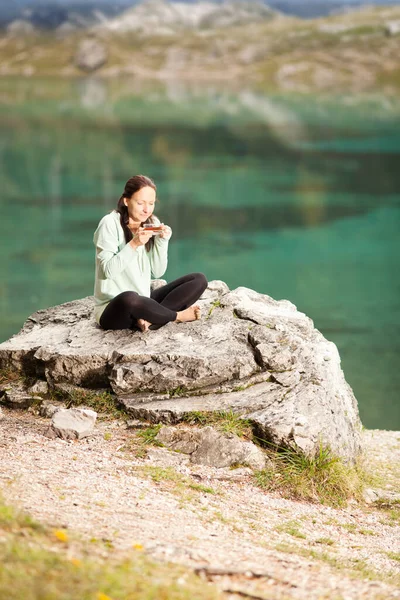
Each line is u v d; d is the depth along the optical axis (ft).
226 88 402.93
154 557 13.88
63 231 134.51
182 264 118.21
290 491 21.26
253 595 12.71
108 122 271.49
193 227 139.03
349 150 215.10
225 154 211.82
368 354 79.82
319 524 19.77
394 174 183.62
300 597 13.24
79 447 21.26
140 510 17.37
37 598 10.67
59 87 408.46
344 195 164.35
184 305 25.90
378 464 28.04
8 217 144.05
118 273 23.68
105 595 11.16
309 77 423.23
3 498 15.03
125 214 23.98
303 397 23.29
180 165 197.06
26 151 216.54
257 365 24.26
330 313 95.96
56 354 24.53
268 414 22.57
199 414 22.56
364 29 483.92
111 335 25.38
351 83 406.00
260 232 137.49
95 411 23.62
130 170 189.98
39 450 20.57
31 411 24.27
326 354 26.09
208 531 16.99
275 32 523.29
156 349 24.26
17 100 343.26
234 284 108.58
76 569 11.83
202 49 511.40
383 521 21.08
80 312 27.66
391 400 66.03
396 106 322.14
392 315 94.73
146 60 505.66
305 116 289.33
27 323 27.76
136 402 23.32
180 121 274.57
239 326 25.48
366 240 132.57
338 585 14.46
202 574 13.48
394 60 435.53
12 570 11.26
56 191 167.43
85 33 565.12
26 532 13.23
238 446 21.65
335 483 21.93
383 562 17.72
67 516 15.52
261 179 179.52
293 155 209.46
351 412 25.61
